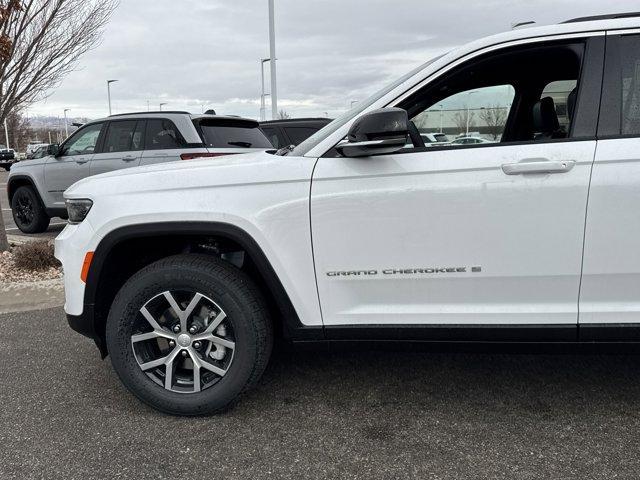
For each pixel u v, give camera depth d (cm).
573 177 231
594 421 262
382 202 244
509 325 245
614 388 296
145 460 239
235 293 258
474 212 238
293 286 257
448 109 268
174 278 262
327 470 230
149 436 259
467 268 243
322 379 317
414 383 309
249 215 253
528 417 268
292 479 224
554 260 237
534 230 236
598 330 240
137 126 751
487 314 247
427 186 240
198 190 259
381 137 228
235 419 273
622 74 237
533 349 249
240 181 255
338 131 254
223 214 253
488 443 246
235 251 283
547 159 233
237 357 263
